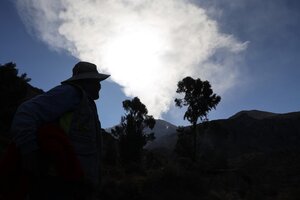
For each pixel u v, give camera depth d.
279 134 150.38
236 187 47.91
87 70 2.92
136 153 57.38
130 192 37.62
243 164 68.19
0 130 29.61
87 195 2.55
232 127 151.50
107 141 57.78
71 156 2.43
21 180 2.44
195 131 69.94
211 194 41.72
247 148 132.00
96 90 2.93
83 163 2.56
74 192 2.47
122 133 59.38
